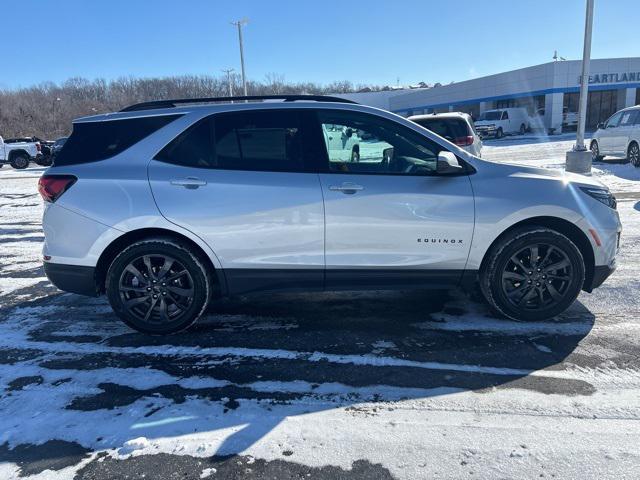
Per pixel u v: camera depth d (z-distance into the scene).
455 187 3.80
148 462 2.47
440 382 3.16
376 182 3.77
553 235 3.82
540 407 2.86
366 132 3.85
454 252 3.84
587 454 2.45
